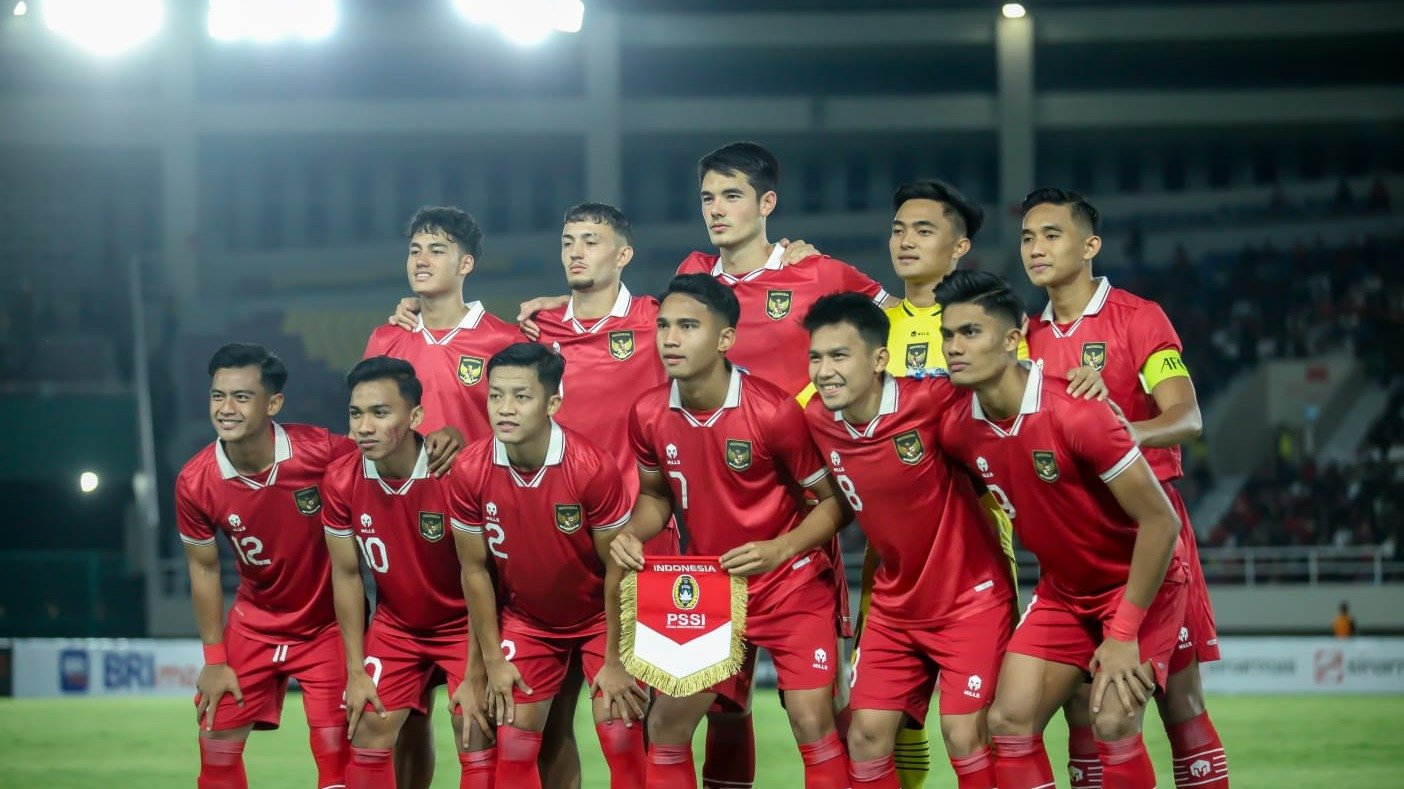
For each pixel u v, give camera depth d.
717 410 5.75
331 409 24.12
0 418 21.86
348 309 25.30
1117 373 6.09
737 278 6.55
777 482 5.84
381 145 27.00
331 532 6.20
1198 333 25.36
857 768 5.65
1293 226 26.48
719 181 6.46
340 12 25.44
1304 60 26.69
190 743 11.50
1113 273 26.53
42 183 26.38
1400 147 27.09
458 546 5.96
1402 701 15.12
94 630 20.23
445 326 6.78
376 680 6.26
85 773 9.70
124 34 21.45
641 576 5.74
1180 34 25.31
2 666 16.55
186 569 21.39
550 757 6.50
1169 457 6.19
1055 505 5.37
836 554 6.18
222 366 6.18
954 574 5.59
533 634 6.12
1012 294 5.25
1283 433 24.72
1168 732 6.04
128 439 22.03
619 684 5.91
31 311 24.64
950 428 5.47
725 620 5.66
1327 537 21.72
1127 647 5.25
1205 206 27.05
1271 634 20.44
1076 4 25.56
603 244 6.54
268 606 6.48
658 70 27.62
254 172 27.33
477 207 27.62
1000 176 25.94
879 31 25.84
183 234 25.67
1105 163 27.55
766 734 12.02
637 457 6.05
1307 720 13.04
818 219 26.78
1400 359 24.66
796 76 27.66
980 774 5.49
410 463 6.02
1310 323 25.44
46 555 20.28
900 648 5.71
